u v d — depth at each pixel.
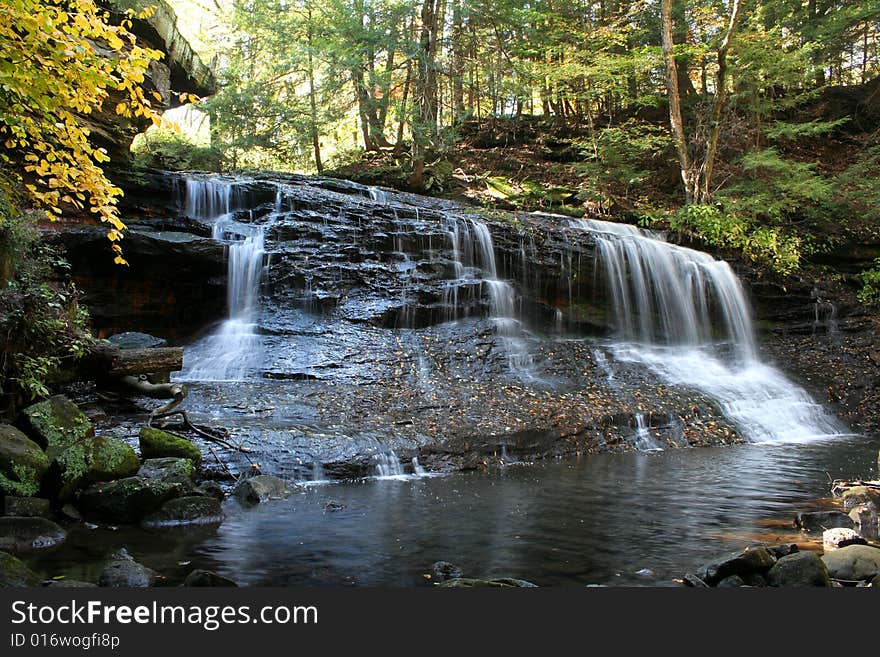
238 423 8.26
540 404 10.69
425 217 15.18
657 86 25.69
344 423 8.91
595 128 25.62
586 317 15.37
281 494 6.88
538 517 6.10
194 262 12.62
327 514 6.17
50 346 7.75
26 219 8.09
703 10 22.45
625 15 23.95
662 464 8.92
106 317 12.12
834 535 5.15
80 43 4.94
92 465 6.03
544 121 27.06
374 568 4.65
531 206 21.03
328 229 14.01
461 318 13.77
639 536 5.48
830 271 18.88
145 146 21.67
